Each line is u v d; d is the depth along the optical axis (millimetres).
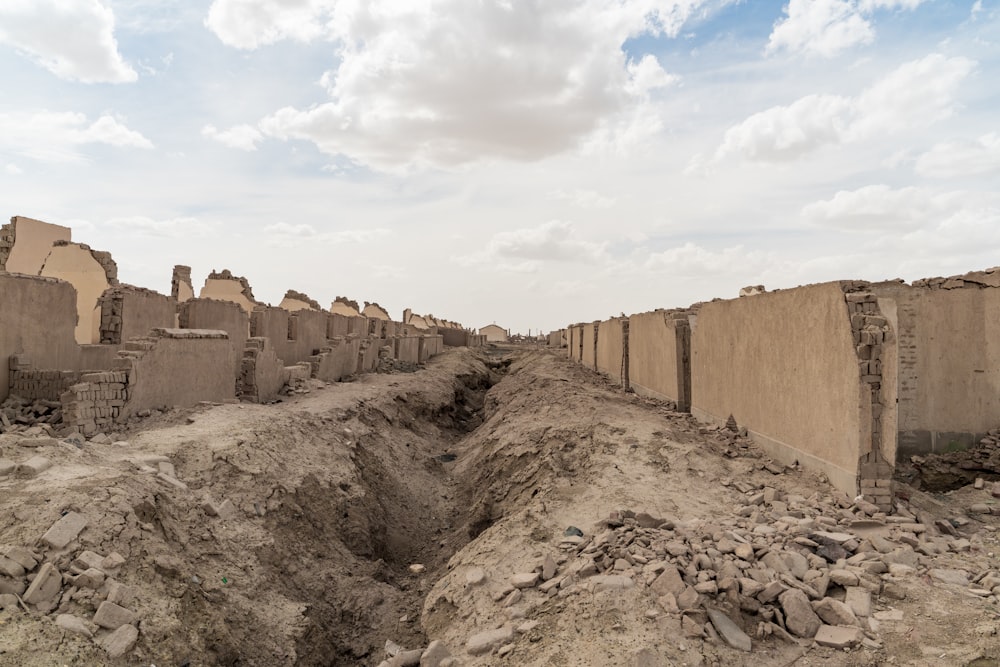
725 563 6312
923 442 11523
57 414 10125
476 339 68188
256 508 8664
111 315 13414
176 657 5527
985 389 11359
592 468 10547
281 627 7102
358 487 11133
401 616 8391
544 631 5832
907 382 11586
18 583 5133
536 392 19172
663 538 7059
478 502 12289
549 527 8391
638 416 14227
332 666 7496
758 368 11414
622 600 5887
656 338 18047
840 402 8570
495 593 7008
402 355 31797
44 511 5926
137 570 5984
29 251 16062
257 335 18719
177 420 10875
